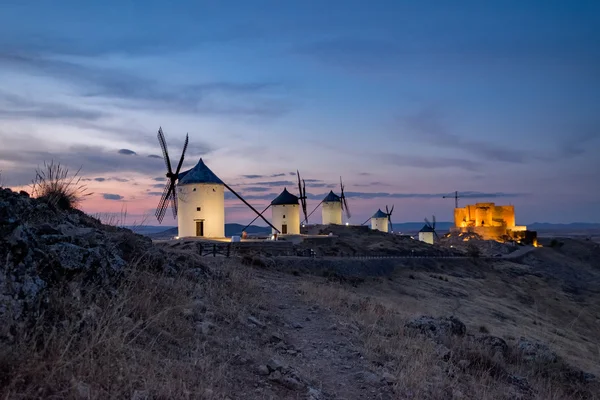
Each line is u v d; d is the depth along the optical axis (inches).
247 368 302.0
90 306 273.9
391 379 328.2
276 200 3567.9
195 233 2476.6
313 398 274.2
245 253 1422.2
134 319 303.0
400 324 546.0
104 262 343.6
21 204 384.8
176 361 269.1
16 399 179.9
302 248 2321.6
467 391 340.5
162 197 2532.0
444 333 532.1
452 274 2694.4
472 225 5831.7
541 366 499.2
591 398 446.9
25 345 207.5
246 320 422.9
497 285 2576.3
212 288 504.4
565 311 2023.9
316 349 397.1
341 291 847.7
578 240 5561.0
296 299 641.0
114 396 199.9
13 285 238.4
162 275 437.7
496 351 506.0
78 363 216.5
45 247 293.7
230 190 2763.3
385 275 2165.4
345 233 3998.5
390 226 5408.5
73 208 522.6
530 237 5502.0
